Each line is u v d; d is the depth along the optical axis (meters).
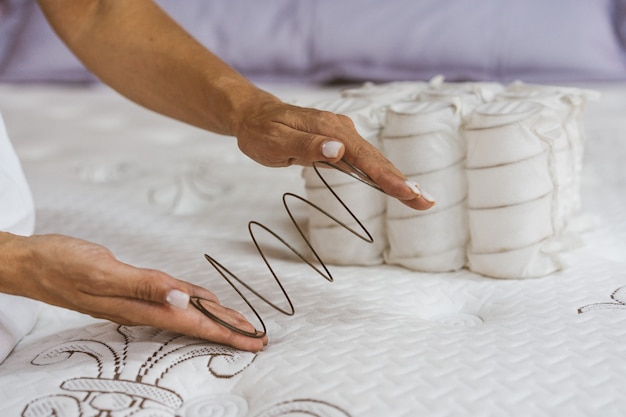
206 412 0.67
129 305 0.69
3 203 0.85
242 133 0.84
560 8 1.84
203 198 1.27
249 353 0.74
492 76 1.85
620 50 1.87
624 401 0.63
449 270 0.95
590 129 1.57
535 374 0.67
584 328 0.76
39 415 0.65
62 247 0.67
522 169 0.88
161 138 1.67
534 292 0.87
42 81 2.04
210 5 1.95
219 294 0.88
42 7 1.10
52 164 1.46
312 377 0.68
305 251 1.03
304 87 1.96
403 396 0.64
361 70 1.90
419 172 0.92
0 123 0.92
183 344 0.76
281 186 1.31
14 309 0.78
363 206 0.95
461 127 0.92
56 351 0.76
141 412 0.65
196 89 0.94
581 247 0.98
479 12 1.84
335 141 0.72
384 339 0.75
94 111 1.88
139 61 1.01
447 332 0.77
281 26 1.92
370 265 0.97
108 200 1.25
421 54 1.85
